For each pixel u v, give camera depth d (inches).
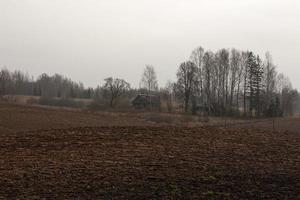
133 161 689.6
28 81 5187.0
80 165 651.5
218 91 3649.1
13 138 943.0
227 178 576.4
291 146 895.7
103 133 1013.2
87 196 485.4
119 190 511.2
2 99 3334.2
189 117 2384.4
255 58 3550.7
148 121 2014.0
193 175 591.2
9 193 494.3
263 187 529.7
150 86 4101.9
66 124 1494.8
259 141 952.3
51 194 492.1
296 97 4911.4
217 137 989.2
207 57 3663.9
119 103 3270.2
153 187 525.7
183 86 3540.8
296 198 480.1
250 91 3506.4
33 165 649.6
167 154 761.6
